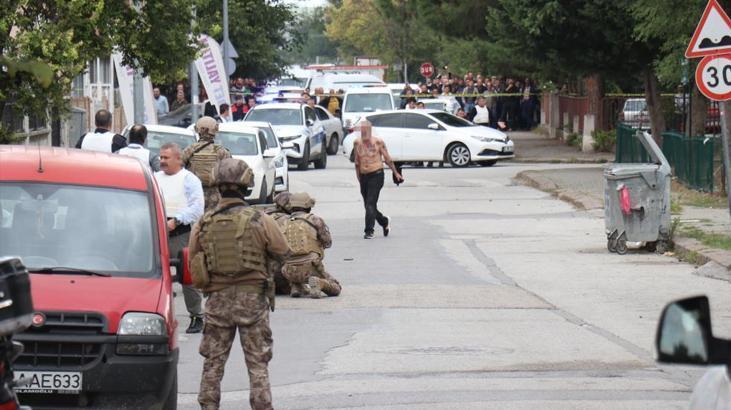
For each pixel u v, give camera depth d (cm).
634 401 1248
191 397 1314
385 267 2328
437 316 1794
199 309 1689
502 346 1562
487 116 6038
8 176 1259
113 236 1225
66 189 1259
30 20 2159
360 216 3322
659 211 2453
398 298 1958
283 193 2020
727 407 540
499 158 5212
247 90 7650
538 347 1552
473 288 2059
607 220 2508
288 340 1616
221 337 1155
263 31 7975
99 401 1102
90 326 1102
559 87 7231
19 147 1341
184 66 2888
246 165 1154
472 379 1366
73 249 1203
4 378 601
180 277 1210
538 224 3078
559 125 7138
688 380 1358
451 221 3166
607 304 1886
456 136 5181
